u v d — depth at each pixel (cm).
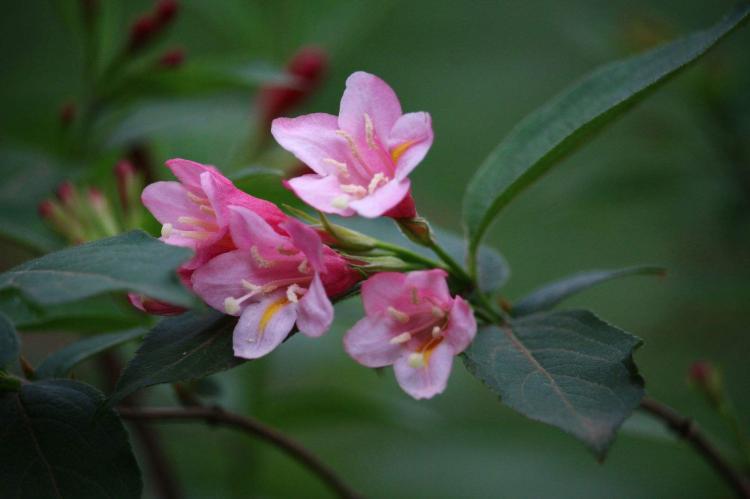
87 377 67
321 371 79
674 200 74
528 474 78
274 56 73
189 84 63
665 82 53
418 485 78
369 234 56
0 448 48
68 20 65
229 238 49
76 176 61
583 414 47
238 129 65
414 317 49
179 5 64
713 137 72
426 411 64
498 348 49
